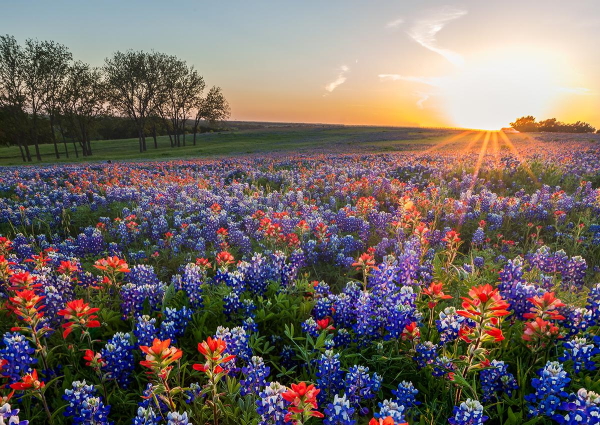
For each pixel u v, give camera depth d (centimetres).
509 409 281
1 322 424
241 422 283
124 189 1455
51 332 367
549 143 4384
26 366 316
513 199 1076
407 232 870
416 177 1825
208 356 253
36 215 1170
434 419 292
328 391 316
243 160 3195
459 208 1054
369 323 379
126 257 858
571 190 1397
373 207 1153
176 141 8169
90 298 493
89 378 357
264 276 522
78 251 793
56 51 5756
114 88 6975
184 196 1359
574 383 305
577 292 518
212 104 8075
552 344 324
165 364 246
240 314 444
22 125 5906
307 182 1664
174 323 394
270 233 768
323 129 13388
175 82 7644
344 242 788
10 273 460
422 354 329
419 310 446
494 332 272
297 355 372
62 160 5484
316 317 432
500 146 4209
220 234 827
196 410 293
